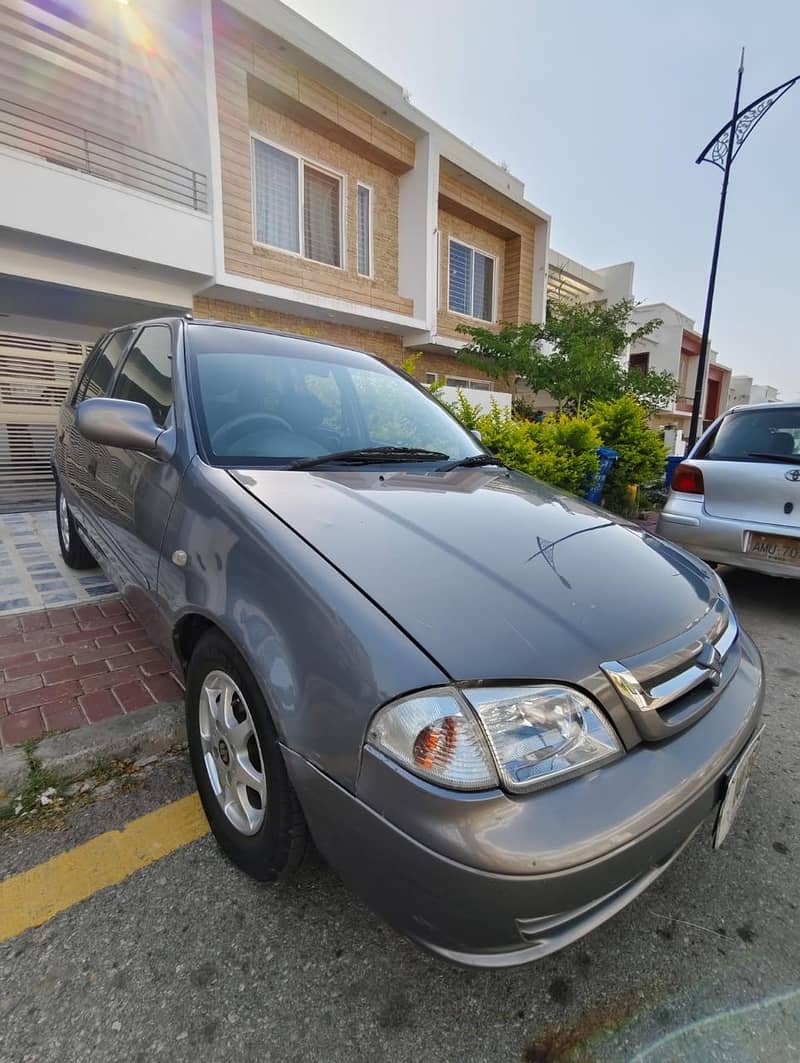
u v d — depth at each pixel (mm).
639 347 22484
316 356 2717
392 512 1673
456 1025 1284
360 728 1146
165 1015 1271
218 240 7734
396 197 11164
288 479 1817
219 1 7629
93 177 6539
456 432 2859
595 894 1103
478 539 1598
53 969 1357
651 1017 1316
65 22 6988
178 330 2418
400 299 11031
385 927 1512
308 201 9820
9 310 7383
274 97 8797
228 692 1634
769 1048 1255
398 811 1089
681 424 25422
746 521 3857
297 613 1308
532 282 14031
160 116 7832
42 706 2311
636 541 1908
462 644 1188
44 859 1686
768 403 4016
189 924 1494
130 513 2191
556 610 1348
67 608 3346
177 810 1909
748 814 2012
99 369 3326
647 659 1321
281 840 1416
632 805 1157
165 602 1846
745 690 1587
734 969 1438
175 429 2014
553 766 1136
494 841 1040
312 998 1325
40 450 7684
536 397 14477
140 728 2172
